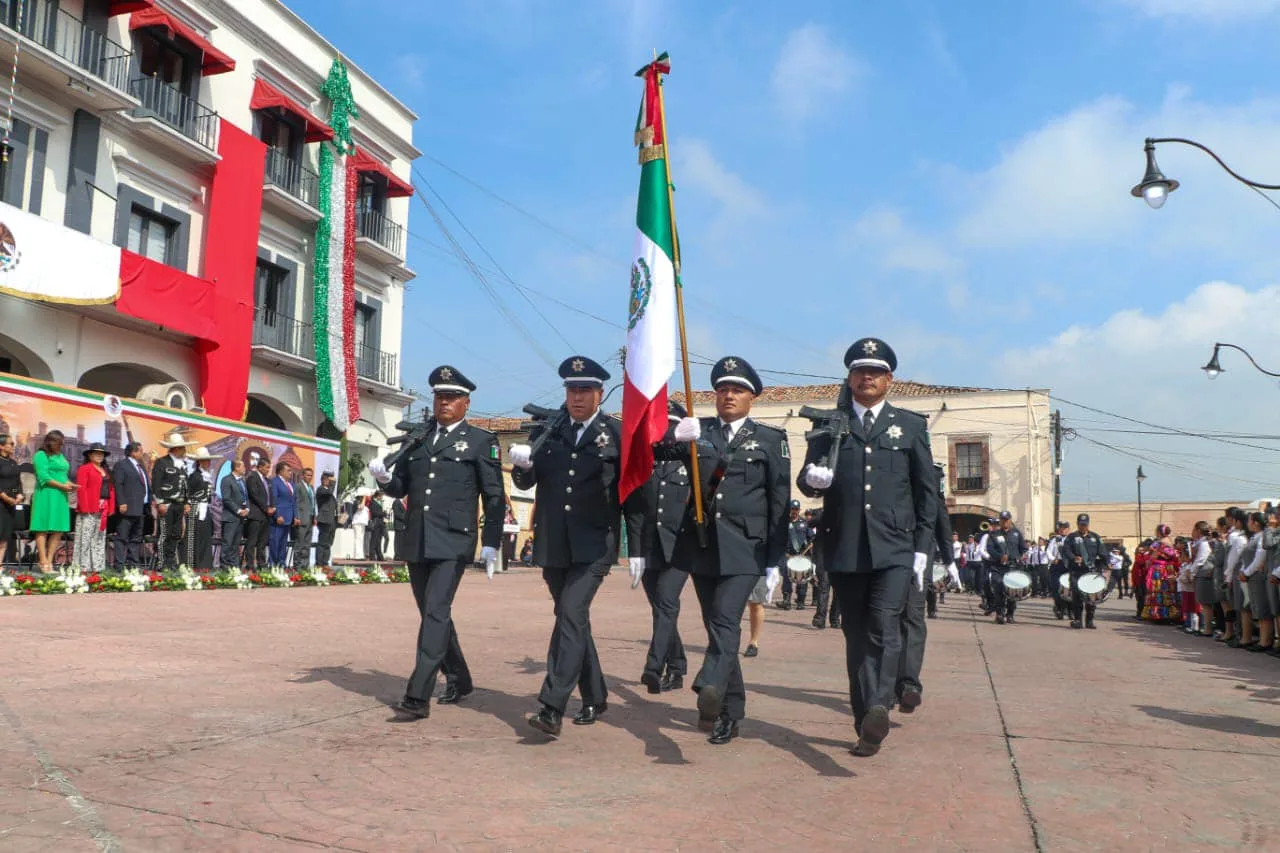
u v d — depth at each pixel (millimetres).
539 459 5609
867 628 5090
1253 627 12789
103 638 8102
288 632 9344
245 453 18781
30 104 17781
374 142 27344
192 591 13703
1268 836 3693
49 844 3188
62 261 17141
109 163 19422
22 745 4477
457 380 6008
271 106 23047
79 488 13602
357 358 27203
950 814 3879
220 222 21609
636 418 5312
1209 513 46781
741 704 5238
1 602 10531
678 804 3938
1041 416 38406
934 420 39688
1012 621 15867
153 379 21688
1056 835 3635
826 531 5227
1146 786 4418
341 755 4570
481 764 4508
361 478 26812
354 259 25891
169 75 21094
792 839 3523
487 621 11492
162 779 4031
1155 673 8906
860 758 4867
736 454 5312
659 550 5789
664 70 5727
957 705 6594
